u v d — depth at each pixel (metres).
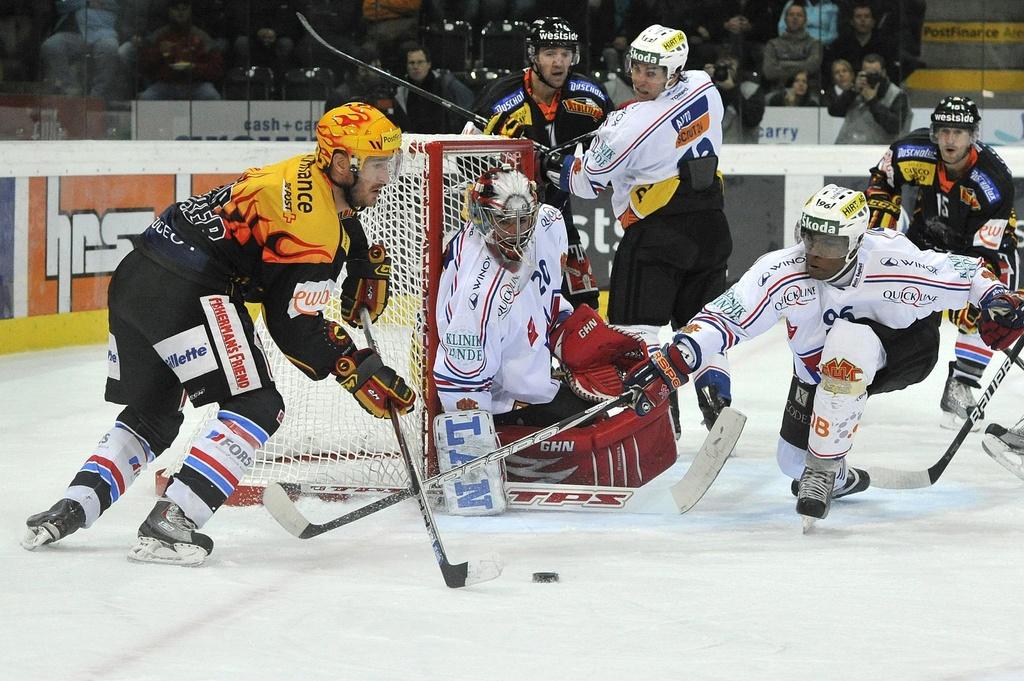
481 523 14.12
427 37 33.00
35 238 26.92
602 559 12.47
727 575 11.87
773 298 13.55
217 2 32.38
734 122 33.94
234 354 12.23
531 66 18.94
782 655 9.66
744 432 19.69
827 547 13.02
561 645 9.87
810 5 33.38
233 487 12.32
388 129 12.19
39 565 12.12
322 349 12.18
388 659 9.56
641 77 17.66
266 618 10.52
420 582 11.62
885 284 13.62
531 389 15.15
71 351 27.12
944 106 19.50
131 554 12.24
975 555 12.68
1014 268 20.50
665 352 13.51
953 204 20.14
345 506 14.91
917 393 23.45
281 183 11.97
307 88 33.16
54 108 30.00
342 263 12.66
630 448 15.06
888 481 15.23
